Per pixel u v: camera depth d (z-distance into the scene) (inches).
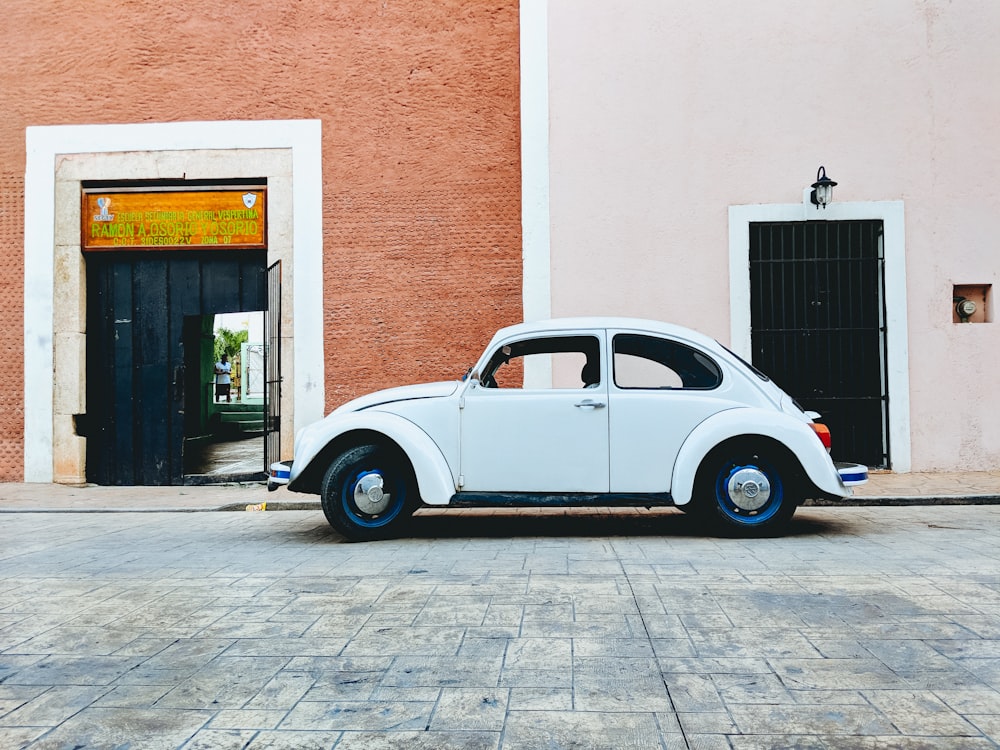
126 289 439.5
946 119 394.6
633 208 405.7
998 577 185.3
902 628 145.3
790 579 185.0
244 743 100.9
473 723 106.2
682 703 111.9
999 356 389.1
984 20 394.9
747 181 401.7
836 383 395.5
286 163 426.9
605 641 140.3
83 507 350.0
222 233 430.3
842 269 398.6
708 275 401.4
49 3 433.7
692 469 239.0
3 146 434.9
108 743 101.3
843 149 398.0
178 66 430.3
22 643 144.2
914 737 99.7
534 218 408.5
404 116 425.4
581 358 285.9
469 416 246.1
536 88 411.5
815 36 400.8
